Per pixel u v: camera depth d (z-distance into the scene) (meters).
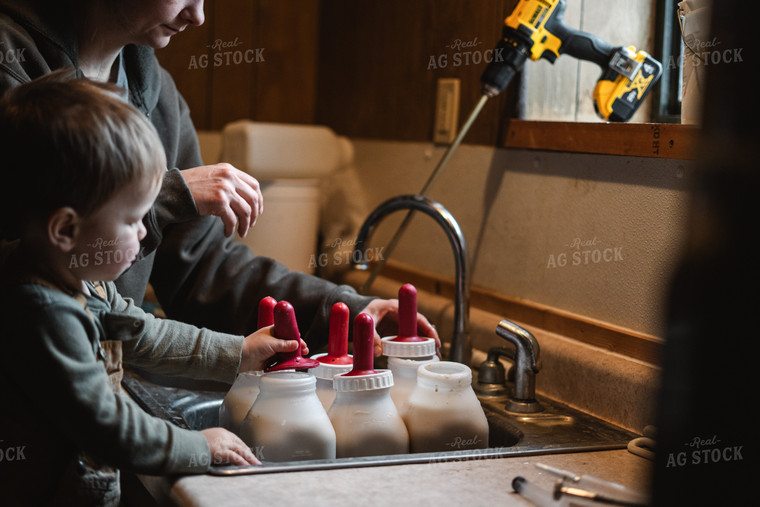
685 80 1.03
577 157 1.25
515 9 1.30
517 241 1.40
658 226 1.10
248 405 0.97
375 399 0.93
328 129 1.99
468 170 1.55
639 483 0.82
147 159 0.81
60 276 0.83
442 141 1.64
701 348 0.49
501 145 1.44
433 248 1.67
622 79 1.25
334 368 0.99
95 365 0.79
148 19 1.07
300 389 0.89
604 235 1.20
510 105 1.42
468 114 1.56
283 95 2.16
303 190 1.89
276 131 1.88
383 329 1.21
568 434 1.04
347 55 2.04
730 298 0.48
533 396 1.15
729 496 0.49
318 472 0.83
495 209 1.46
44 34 1.03
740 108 0.47
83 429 0.77
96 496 0.85
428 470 0.84
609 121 1.26
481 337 1.40
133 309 1.00
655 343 1.08
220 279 1.27
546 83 1.41
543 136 1.31
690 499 0.50
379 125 1.90
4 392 0.80
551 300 1.31
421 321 1.15
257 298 1.25
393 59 1.83
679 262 0.51
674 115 1.31
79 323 0.80
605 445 0.96
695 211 0.49
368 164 1.95
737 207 0.47
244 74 2.10
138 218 0.83
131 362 0.97
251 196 1.07
